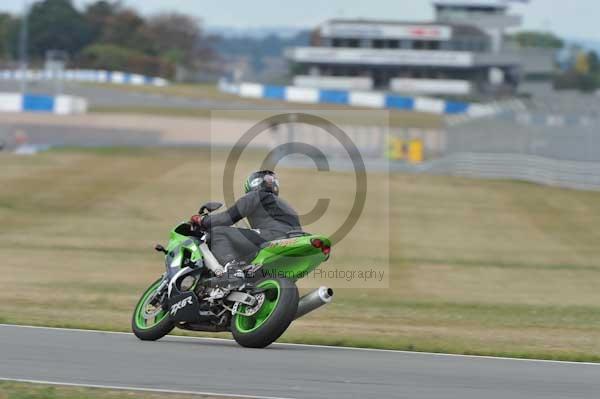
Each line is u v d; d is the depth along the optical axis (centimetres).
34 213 8450
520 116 15238
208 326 2964
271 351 2845
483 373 2605
